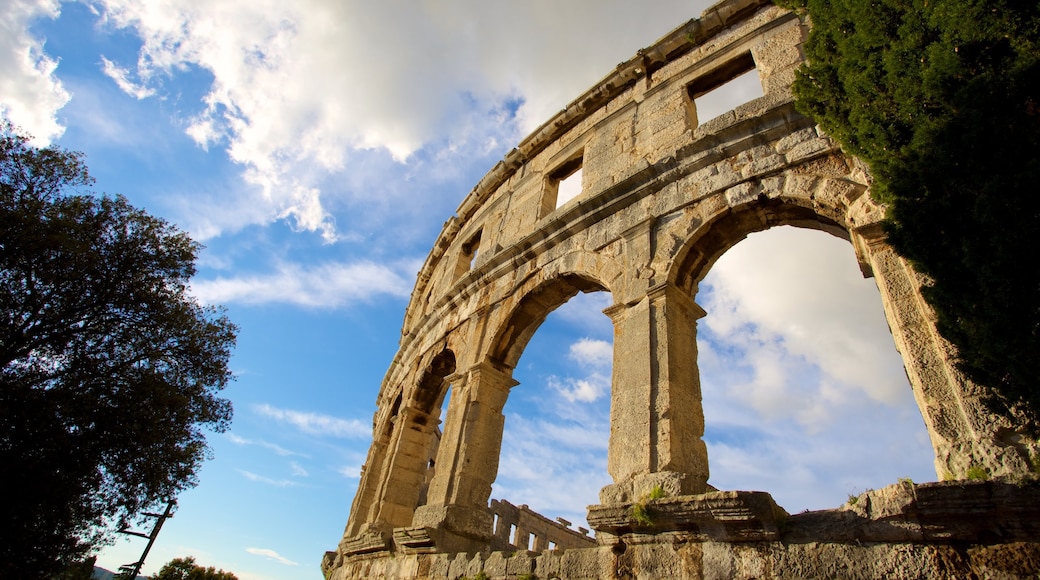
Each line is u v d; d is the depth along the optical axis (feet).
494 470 46.52
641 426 33.60
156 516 53.01
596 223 48.88
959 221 18.37
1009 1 18.47
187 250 57.82
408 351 75.25
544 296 51.37
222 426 58.80
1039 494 19.04
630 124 56.13
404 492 57.47
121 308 52.06
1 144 49.06
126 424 48.57
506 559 34.88
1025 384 16.65
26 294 47.34
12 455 42.50
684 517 26.58
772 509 24.27
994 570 19.31
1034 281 15.78
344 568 56.49
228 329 61.57
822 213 34.60
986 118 17.52
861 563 21.83
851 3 24.94
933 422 23.50
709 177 41.73
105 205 53.98
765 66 46.42
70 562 48.62
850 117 25.00
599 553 29.94
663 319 37.29
